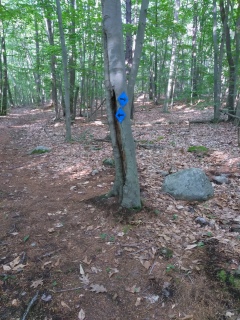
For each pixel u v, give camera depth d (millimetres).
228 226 3354
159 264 2752
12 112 20250
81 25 11164
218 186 4543
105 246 3076
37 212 3945
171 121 11914
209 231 3275
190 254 2877
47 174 5680
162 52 18969
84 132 9875
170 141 7961
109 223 3484
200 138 8141
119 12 3021
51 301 2408
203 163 5723
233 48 11828
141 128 10648
